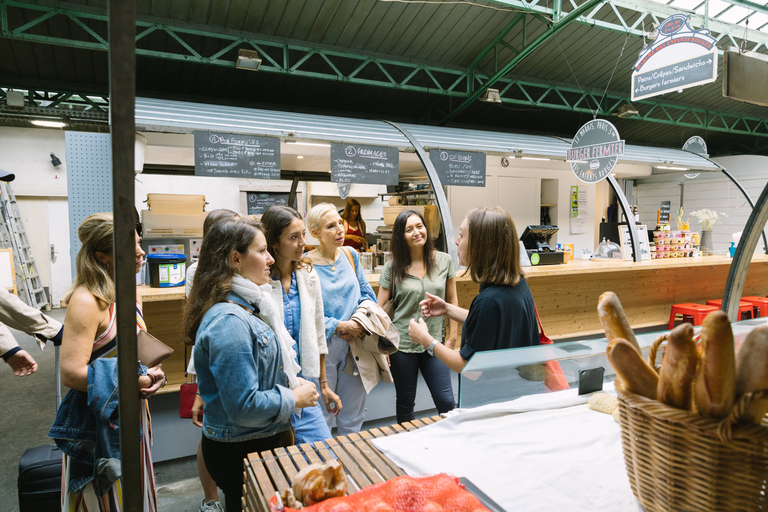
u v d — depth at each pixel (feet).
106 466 4.88
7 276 13.80
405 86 24.34
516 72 26.73
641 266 15.60
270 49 22.57
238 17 20.01
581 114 32.96
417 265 9.41
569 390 4.22
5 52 19.80
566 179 26.17
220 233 4.99
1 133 26.14
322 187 30.58
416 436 3.52
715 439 2.12
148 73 22.80
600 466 3.07
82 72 21.77
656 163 20.52
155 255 9.86
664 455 2.32
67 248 28.58
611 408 3.83
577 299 15.66
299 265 7.13
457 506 2.37
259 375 4.87
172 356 10.18
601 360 4.38
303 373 6.75
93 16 17.78
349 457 3.27
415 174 25.22
